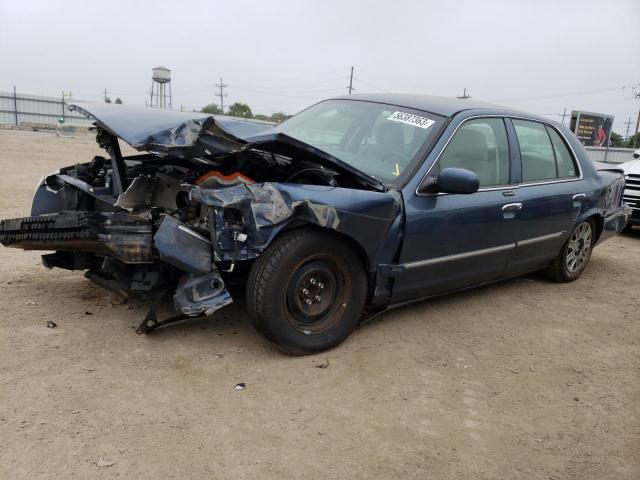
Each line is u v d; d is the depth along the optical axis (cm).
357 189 369
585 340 441
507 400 342
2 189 919
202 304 329
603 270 658
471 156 433
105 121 351
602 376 383
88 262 407
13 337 358
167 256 318
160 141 321
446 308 480
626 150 4188
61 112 5050
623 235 913
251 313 342
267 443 277
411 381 351
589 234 588
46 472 244
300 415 302
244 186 329
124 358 343
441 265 418
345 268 367
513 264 492
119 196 371
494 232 446
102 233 324
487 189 441
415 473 267
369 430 296
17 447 257
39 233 357
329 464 266
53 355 340
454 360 386
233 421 291
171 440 272
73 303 418
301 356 364
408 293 411
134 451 262
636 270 668
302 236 339
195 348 362
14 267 495
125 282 367
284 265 335
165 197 377
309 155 356
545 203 491
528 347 419
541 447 298
